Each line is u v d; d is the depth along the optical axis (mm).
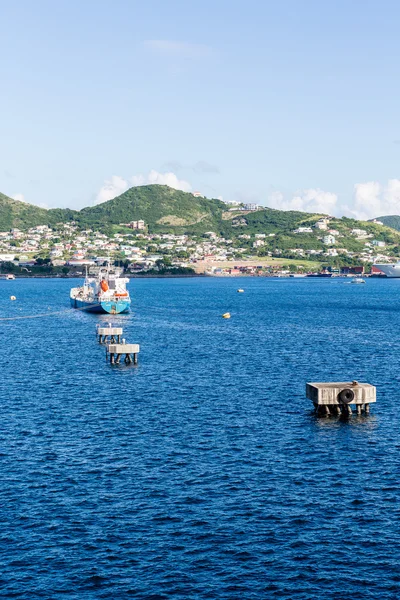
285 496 58719
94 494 58906
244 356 134250
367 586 45531
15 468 64875
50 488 60125
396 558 48812
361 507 56656
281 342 158250
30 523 53562
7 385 102688
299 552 49531
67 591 44844
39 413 85188
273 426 79562
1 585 45375
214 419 82625
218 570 47250
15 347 147250
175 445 72000
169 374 112750
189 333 177375
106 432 76688
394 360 130250
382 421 82000
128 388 100812
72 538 51312
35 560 48344
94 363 124312
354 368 120562
